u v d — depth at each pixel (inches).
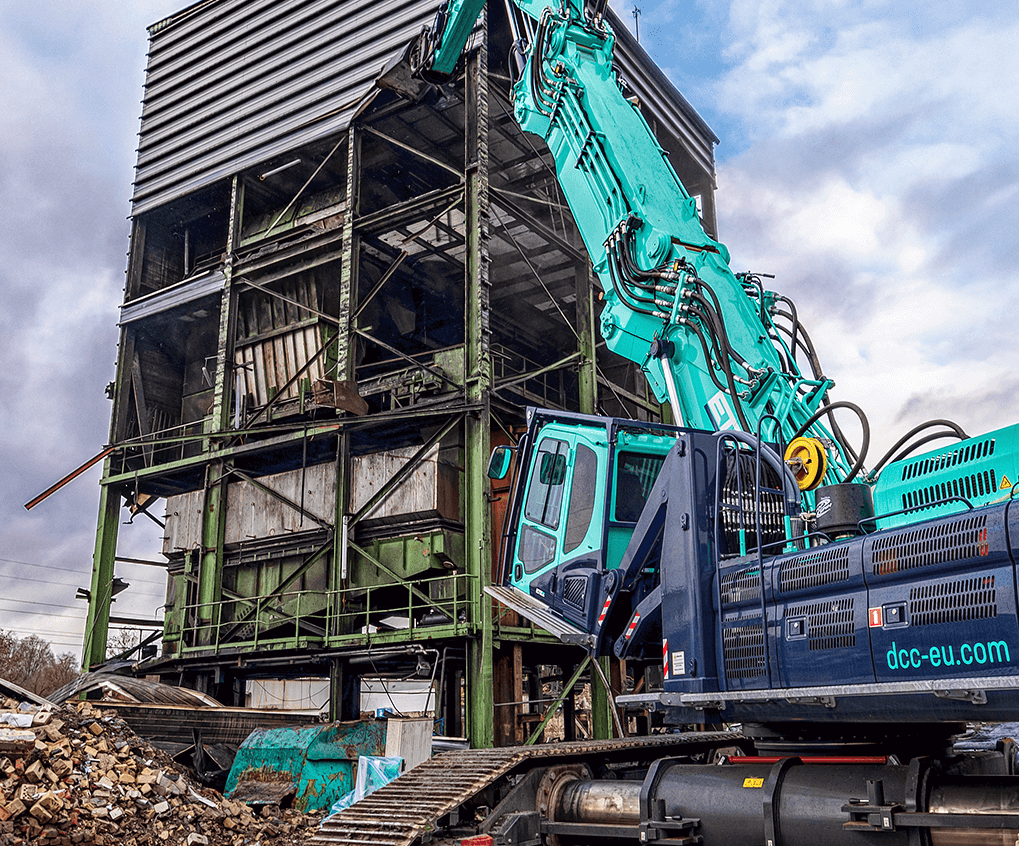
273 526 1033.5
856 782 259.1
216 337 1283.2
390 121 1072.2
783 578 269.9
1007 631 212.1
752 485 317.4
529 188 1116.5
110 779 510.6
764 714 276.1
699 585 294.4
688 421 374.3
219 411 1115.3
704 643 289.3
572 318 1240.2
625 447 368.2
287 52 1163.3
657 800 297.0
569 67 456.1
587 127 434.9
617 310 403.9
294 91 1139.3
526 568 391.5
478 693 830.5
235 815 571.8
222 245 1325.0
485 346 924.6
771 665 268.8
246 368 1135.6
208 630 1053.8
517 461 414.0
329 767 647.8
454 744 720.3
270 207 1247.5
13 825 438.6
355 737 658.8
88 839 458.0
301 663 971.3
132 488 1218.6
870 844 247.9
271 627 1010.7
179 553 1123.3
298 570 994.7
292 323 1107.3
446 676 894.4
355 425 981.8
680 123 1258.0
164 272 1337.4
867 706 245.6
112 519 1200.8
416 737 676.1
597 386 1106.1
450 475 945.5
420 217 1007.6
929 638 228.2
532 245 1099.9
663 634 305.7
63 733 526.0
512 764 328.8
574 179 444.1
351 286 1016.9
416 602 1004.6
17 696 580.7
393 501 948.6
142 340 1296.8
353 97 1069.1
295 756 652.7
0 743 472.7
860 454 321.1
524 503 402.6
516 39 513.0
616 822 319.3
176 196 1244.5
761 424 364.5
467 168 969.5
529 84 476.1
